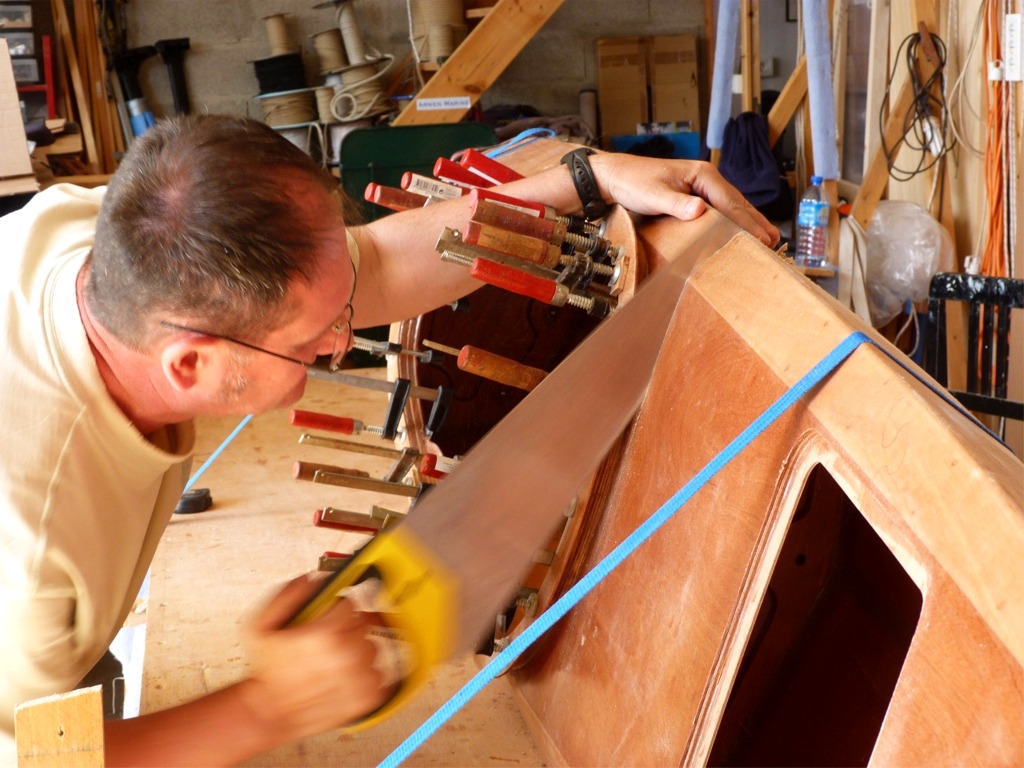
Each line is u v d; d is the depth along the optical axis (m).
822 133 2.99
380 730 1.20
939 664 0.59
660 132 5.51
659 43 5.54
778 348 0.82
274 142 0.84
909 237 3.06
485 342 1.49
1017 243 2.75
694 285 0.97
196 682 1.35
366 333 3.71
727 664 0.79
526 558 0.89
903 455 0.66
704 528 0.85
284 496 1.99
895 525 0.65
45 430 0.84
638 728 0.89
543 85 5.64
